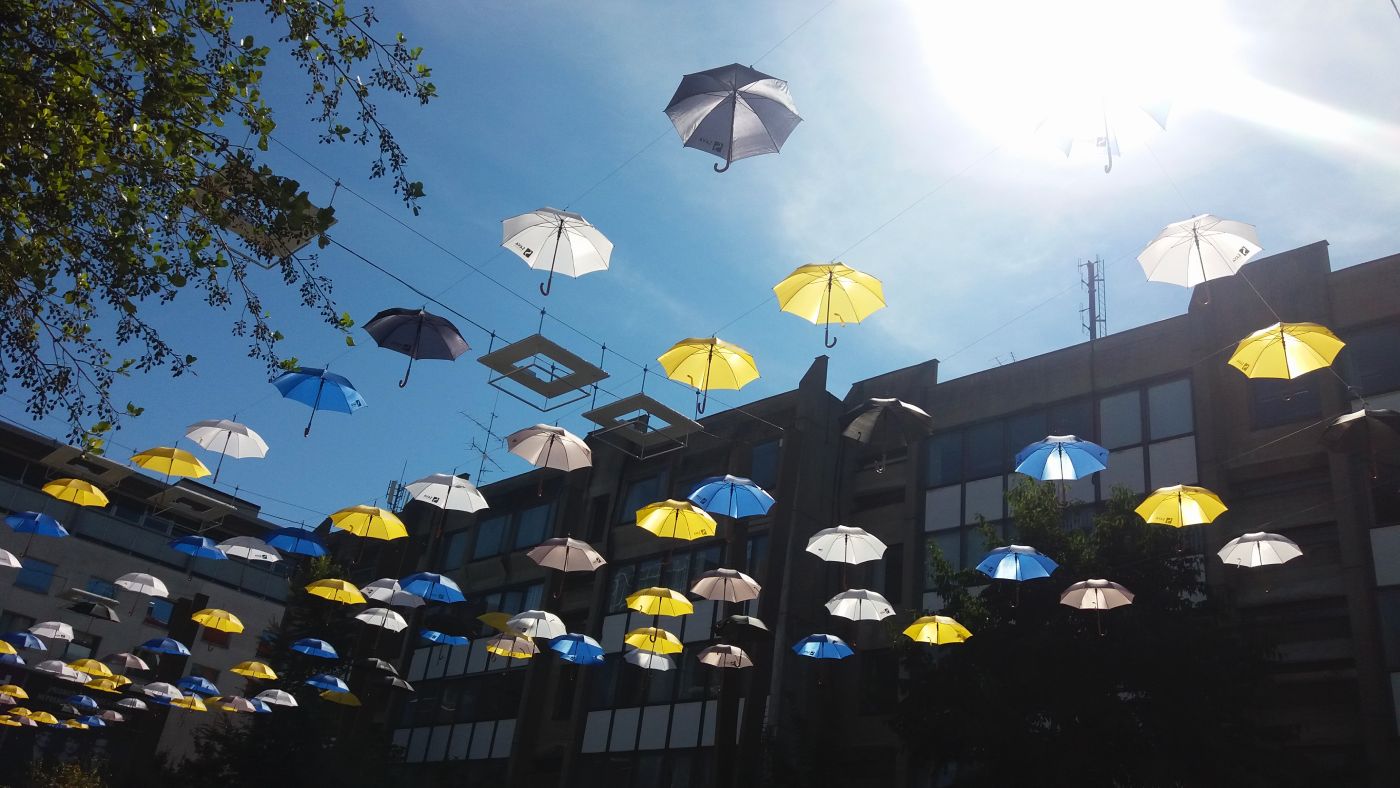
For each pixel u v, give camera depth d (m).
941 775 27.06
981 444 31.30
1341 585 23.00
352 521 19.64
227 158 9.86
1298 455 24.45
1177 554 19.78
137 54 9.41
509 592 43.53
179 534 58.81
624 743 34.47
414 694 44.50
